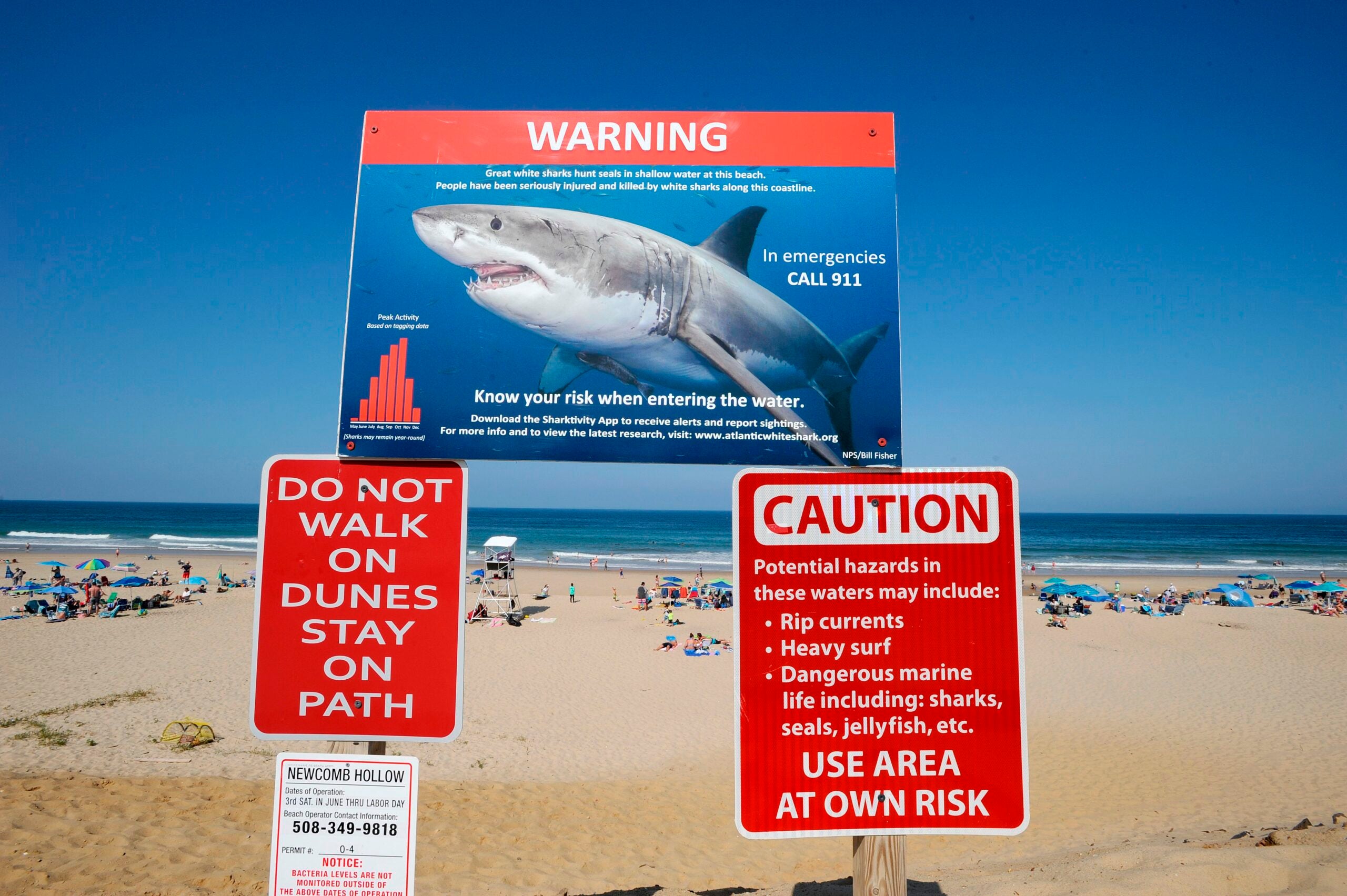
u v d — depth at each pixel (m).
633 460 3.02
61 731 12.47
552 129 3.21
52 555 57.69
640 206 3.16
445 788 8.73
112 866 5.19
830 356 3.06
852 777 2.82
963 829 2.81
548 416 3.04
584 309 3.08
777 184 3.18
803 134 3.21
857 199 3.17
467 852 6.43
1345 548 83.81
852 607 2.89
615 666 19.84
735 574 2.90
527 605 32.56
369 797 2.78
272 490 3.01
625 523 131.38
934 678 2.86
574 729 14.11
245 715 13.68
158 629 22.47
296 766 2.79
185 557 58.00
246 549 67.56
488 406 3.05
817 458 3.00
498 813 7.76
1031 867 5.46
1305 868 4.04
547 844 6.85
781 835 2.78
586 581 47.56
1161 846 5.30
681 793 9.48
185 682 16.12
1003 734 2.84
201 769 10.61
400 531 2.99
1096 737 13.66
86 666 17.58
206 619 24.56
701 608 32.25
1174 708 15.83
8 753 11.26
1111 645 23.17
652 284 3.10
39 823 5.85
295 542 2.98
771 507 2.94
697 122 3.22
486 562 30.88
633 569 58.75
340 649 2.93
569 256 3.11
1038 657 21.23
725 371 3.06
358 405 3.04
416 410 3.05
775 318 3.09
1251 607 32.59
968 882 4.85
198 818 6.33
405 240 3.14
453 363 3.07
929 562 2.91
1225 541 94.06
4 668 17.20
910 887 4.88
